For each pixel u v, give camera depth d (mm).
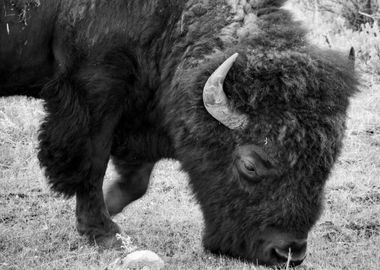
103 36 23875
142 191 27547
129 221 27703
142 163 26969
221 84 20953
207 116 21969
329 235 26547
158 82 24453
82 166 24578
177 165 33156
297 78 21109
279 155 20891
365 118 37250
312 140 20781
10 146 34875
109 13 23875
